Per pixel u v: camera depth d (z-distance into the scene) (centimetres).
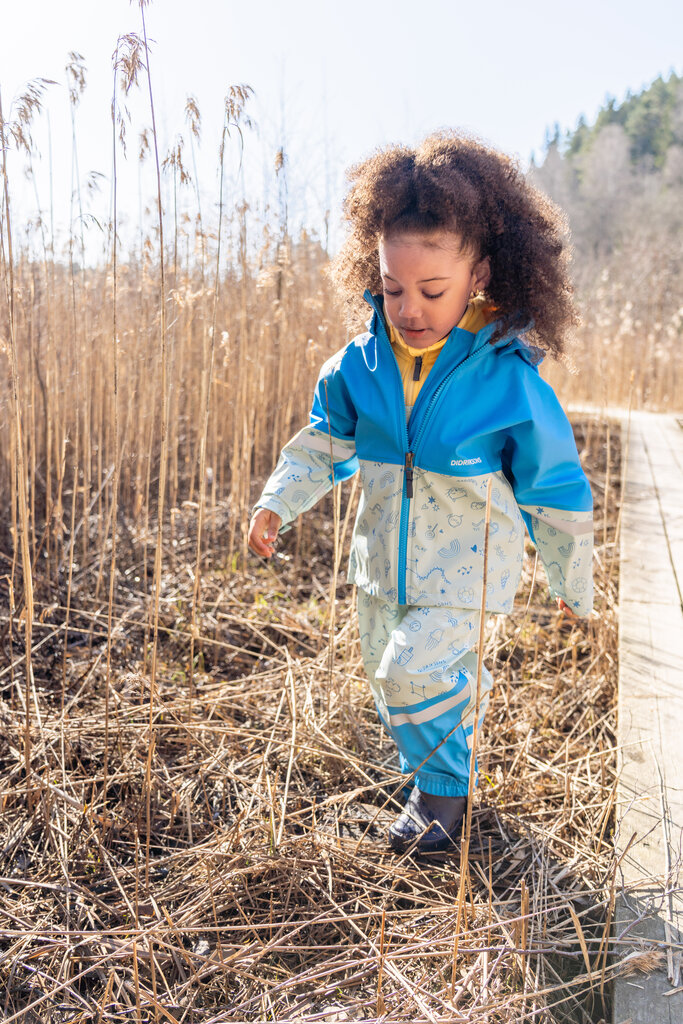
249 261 401
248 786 204
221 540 392
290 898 166
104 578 334
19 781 196
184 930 144
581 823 192
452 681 169
